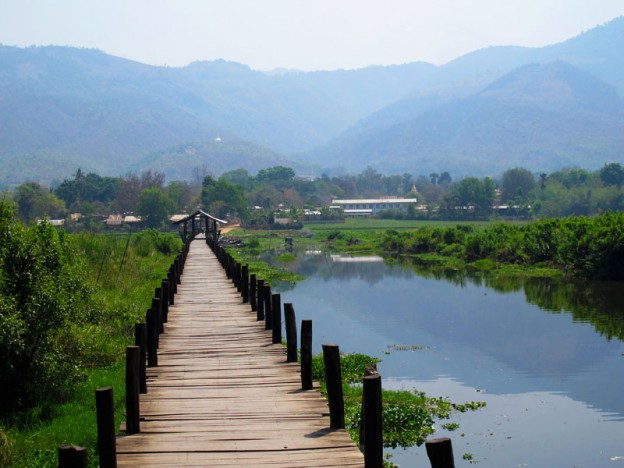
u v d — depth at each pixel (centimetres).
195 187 16425
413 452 1226
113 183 12762
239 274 2320
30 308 1117
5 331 1039
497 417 1446
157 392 1056
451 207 13000
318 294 3406
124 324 1694
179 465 753
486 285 3644
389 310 2864
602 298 3066
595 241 3762
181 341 1461
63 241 1390
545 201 12250
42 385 1149
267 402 998
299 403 993
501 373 1803
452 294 3328
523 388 1664
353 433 1130
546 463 1204
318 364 1617
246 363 1255
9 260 1141
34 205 9819
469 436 1331
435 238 6297
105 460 708
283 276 4200
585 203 11494
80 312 1363
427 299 3172
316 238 9256
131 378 875
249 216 11062
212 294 2266
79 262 1430
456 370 1838
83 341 1409
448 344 2162
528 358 1966
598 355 1997
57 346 1261
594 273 3747
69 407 1138
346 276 4331
